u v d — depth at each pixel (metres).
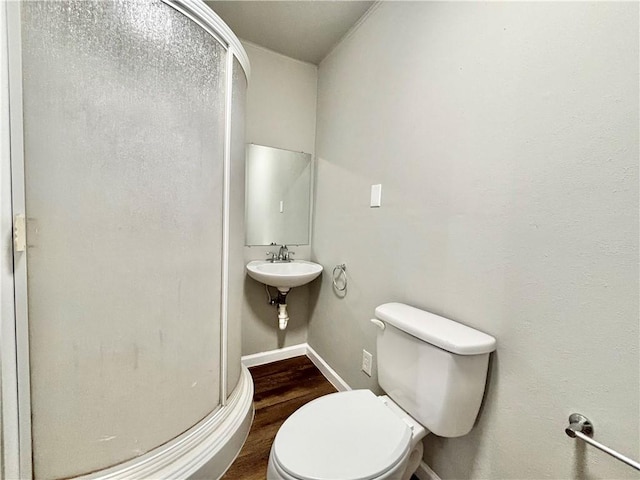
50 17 0.73
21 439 0.77
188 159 1.01
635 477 0.62
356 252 1.61
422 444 1.09
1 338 0.70
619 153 0.63
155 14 0.89
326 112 1.95
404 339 1.02
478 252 0.94
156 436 0.99
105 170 0.83
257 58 1.86
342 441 0.84
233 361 1.35
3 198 0.69
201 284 1.10
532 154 0.79
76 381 0.84
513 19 0.84
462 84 1.00
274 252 2.05
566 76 0.72
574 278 0.71
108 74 0.82
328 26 1.63
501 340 0.88
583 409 0.70
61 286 0.80
